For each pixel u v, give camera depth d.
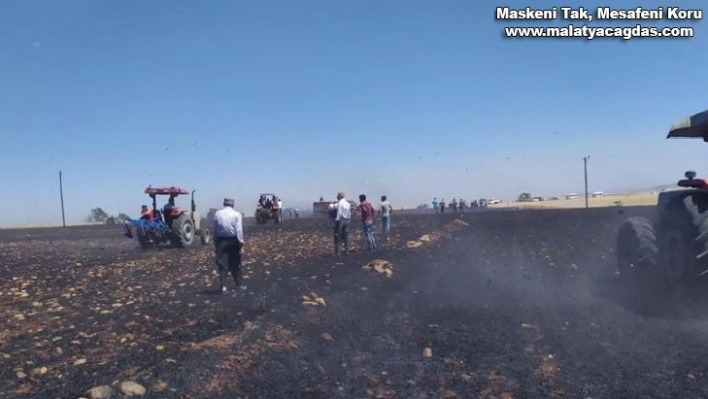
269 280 12.52
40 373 6.41
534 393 5.78
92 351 7.30
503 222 31.06
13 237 37.12
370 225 18.53
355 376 6.38
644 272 10.82
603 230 23.03
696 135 10.76
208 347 7.08
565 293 10.71
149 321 8.88
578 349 7.12
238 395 5.80
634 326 8.09
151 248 22.70
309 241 23.12
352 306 9.70
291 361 6.85
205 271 14.66
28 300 11.23
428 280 12.34
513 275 12.87
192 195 23.50
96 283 13.46
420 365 6.73
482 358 6.92
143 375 6.16
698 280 9.00
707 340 7.32
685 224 9.20
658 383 5.93
